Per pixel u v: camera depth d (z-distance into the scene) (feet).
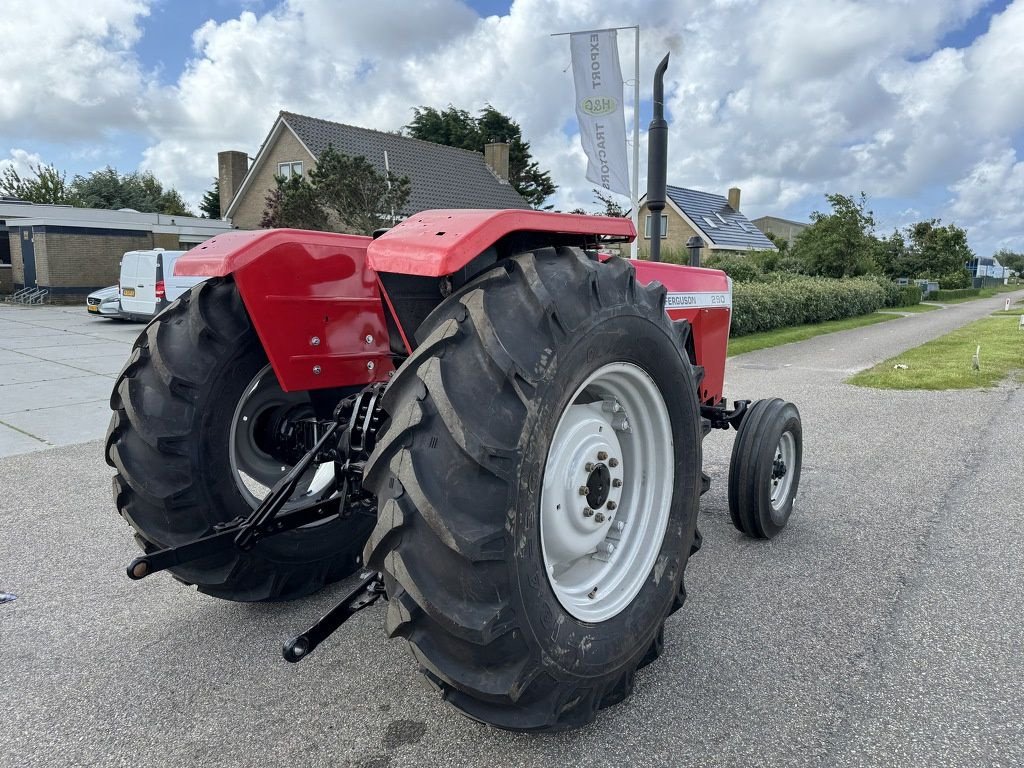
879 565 10.71
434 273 5.62
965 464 16.20
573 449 6.60
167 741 6.78
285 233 8.28
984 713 7.06
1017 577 10.23
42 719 7.15
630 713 7.10
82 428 20.30
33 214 67.36
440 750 6.58
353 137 89.25
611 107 36.35
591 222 6.84
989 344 42.27
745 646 8.38
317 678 7.79
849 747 6.57
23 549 11.63
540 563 5.77
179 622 9.15
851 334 53.01
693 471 7.74
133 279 46.83
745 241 124.47
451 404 5.33
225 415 8.46
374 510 8.04
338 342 8.89
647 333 6.84
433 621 5.41
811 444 18.22
